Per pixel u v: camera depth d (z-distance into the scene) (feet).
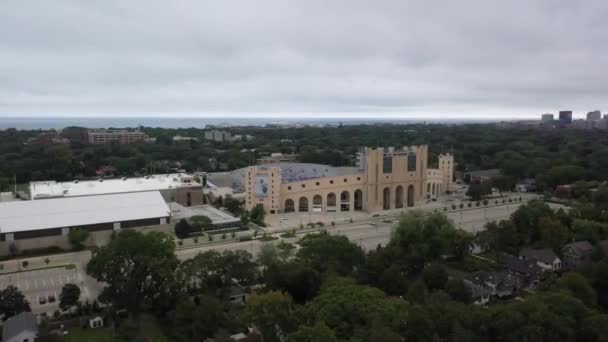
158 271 364.58
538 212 561.43
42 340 322.96
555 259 465.88
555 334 281.95
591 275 393.50
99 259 366.63
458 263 483.51
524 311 298.35
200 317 322.34
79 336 340.39
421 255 454.40
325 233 493.77
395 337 256.93
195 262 395.14
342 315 294.87
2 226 531.50
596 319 287.07
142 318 364.79
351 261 416.46
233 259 397.80
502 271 447.01
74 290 371.15
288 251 479.41
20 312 352.49
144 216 596.70
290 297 328.08
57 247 551.59
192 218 643.86
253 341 302.66
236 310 367.66
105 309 379.35
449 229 497.87
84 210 585.22
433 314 293.84
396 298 345.92
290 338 267.80
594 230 540.11
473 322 291.79
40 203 587.27
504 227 517.96
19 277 464.65
